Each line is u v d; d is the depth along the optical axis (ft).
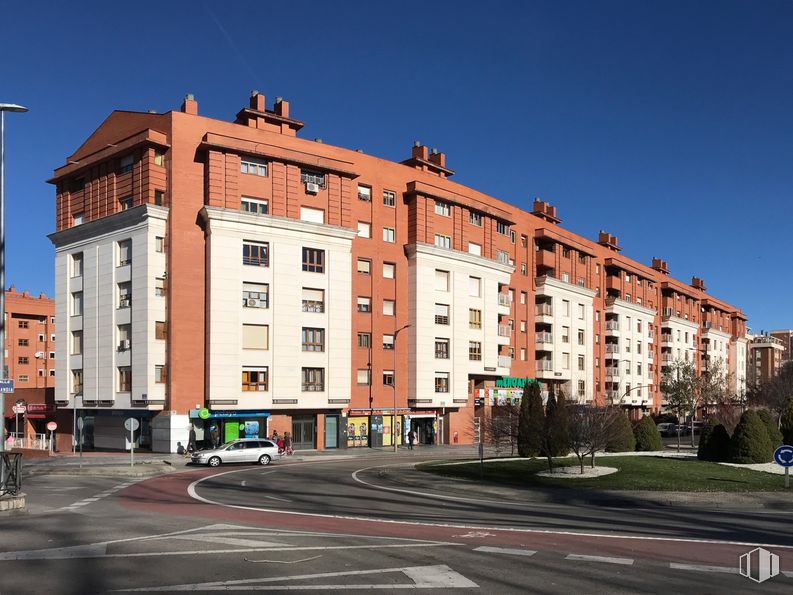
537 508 59.36
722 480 75.31
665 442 201.57
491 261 185.47
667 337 299.38
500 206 202.08
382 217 163.94
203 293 132.77
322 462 120.67
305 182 144.77
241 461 112.47
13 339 276.62
